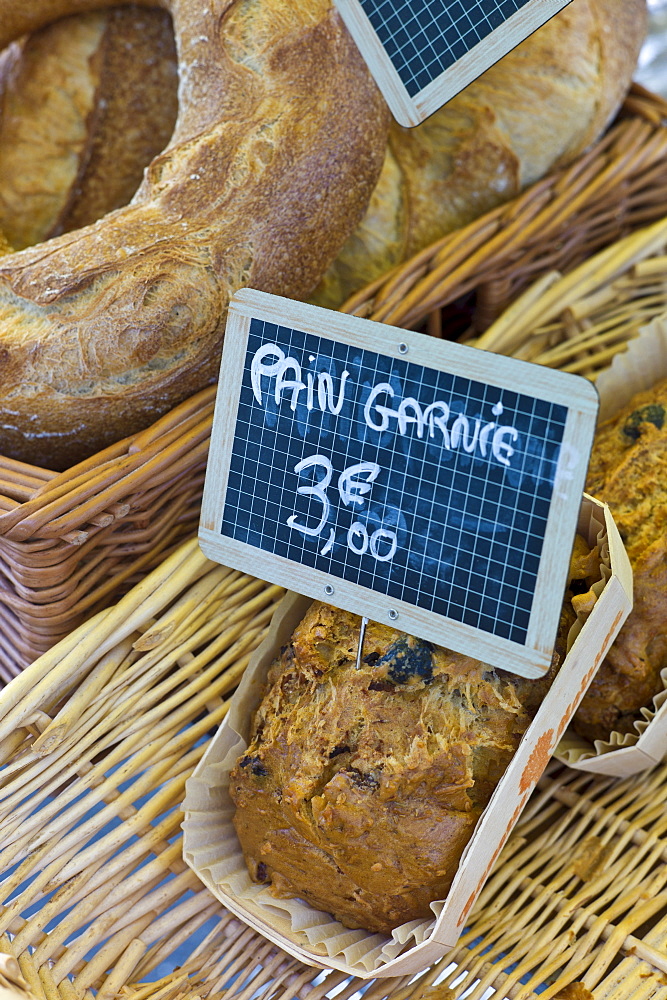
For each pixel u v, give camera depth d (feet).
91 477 1.38
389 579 1.25
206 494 1.33
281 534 1.30
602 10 1.74
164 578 1.45
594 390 1.12
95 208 1.75
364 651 1.30
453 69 1.32
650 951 1.29
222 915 1.37
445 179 1.72
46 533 1.34
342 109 1.52
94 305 1.42
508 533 1.18
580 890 1.36
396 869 1.25
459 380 1.18
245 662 1.49
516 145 1.70
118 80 1.73
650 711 1.42
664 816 1.42
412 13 1.32
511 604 1.19
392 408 1.22
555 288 1.74
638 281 1.79
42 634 1.43
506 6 1.29
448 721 1.26
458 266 1.62
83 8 1.70
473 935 1.33
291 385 1.26
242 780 1.33
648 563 1.39
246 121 1.49
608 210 1.80
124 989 1.30
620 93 1.76
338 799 1.26
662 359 1.61
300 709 1.31
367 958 1.26
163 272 1.43
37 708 1.39
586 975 1.28
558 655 1.27
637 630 1.40
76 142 1.73
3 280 1.45
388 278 1.60
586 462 1.13
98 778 1.41
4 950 1.29
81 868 1.36
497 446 1.17
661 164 1.81
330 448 1.26
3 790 1.38
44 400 1.43
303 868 1.29
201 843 1.34
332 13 1.53
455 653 1.28
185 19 1.56
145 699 1.44
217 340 1.46
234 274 1.47
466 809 1.25
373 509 1.24
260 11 1.52
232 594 1.52
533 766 1.23
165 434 1.42
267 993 1.31
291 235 1.50
